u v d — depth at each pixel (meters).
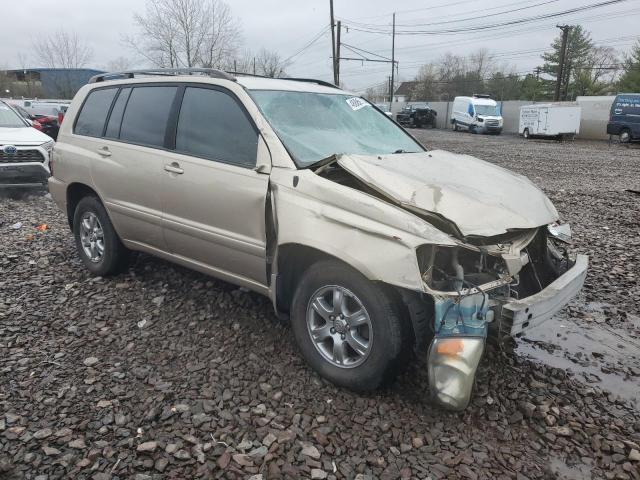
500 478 2.67
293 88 4.39
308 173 3.47
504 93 70.38
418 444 2.89
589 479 2.71
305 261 3.70
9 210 8.58
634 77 51.94
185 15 37.00
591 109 36.03
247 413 3.11
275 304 3.71
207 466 2.68
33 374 3.46
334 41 37.56
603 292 5.34
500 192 3.58
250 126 3.88
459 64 78.38
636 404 3.39
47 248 6.26
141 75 5.00
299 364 3.66
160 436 2.88
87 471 2.62
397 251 2.96
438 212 3.07
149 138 4.56
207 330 4.14
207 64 38.31
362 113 4.71
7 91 48.06
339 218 3.20
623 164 19.09
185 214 4.18
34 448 2.76
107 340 3.96
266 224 3.61
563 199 10.91
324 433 2.95
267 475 2.64
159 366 3.61
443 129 51.28
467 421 3.11
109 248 5.04
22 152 9.29
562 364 3.88
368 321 3.16
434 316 3.04
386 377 3.20
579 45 64.50
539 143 31.66
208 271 4.27
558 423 3.15
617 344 4.23
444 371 2.90
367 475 2.66
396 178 3.33
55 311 4.44
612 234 7.77
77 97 5.50
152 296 4.77
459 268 2.97
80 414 3.05
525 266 3.62
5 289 4.90
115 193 4.77
